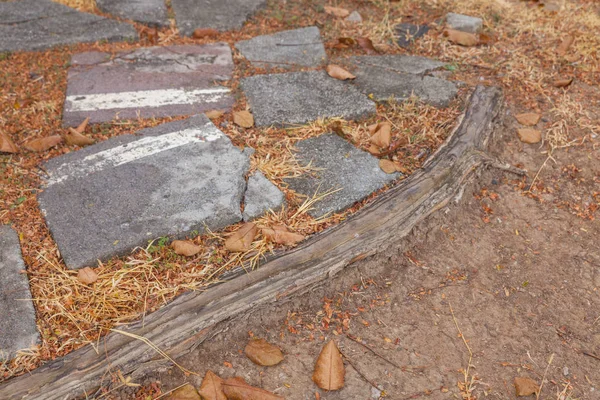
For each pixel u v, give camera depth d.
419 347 2.08
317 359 2.00
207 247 2.26
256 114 2.98
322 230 2.33
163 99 3.14
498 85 3.33
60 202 2.42
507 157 2.92
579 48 3.72
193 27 3.88
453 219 2.57
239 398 1.84
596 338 2.15
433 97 3.14
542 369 2.03
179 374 1.93
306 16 4.12
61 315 1.99
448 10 4.21
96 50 3.61
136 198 2.43
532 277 2.37
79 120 2.96
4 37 3.63
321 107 3.04
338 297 2.23
